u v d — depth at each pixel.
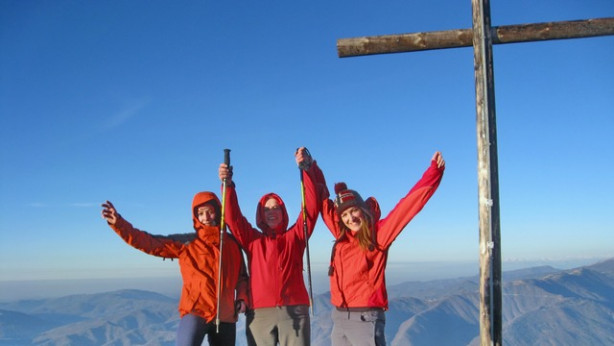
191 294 3.60
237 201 3.71
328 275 3.65
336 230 3.73
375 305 3.43
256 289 3.65
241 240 3.79
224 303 3.62
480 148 3.25
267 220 3.83
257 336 3.60
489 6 3.36
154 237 3.75
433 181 3.41
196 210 3.87
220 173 3.68
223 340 3.64
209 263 3.66
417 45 3.49
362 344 3.34
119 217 3.60
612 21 3.32
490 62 3.31
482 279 3.18
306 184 3.77
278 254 3.69
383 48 3.53
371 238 3.50
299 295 3.67
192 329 3.49
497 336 3.11
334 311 3.58
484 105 3.26
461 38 3.43
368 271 3.48
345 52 3.58
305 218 3.73
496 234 3.17
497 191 3.20
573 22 3.34
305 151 3.79
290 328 3.57
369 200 3.91
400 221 3.44
